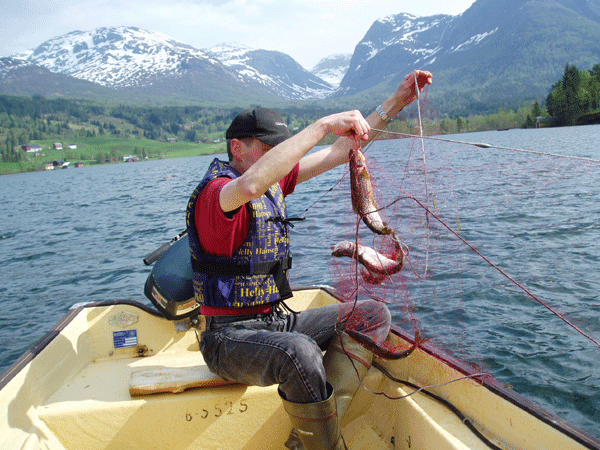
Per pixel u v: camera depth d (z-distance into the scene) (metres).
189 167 79.44
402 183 2.08
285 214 2.17
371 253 1.98
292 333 1.84
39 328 6.84
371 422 2.29
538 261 5.70
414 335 2.11
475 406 1.85
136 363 2.76
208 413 2.12
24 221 21.19
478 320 4.54
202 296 1.97
